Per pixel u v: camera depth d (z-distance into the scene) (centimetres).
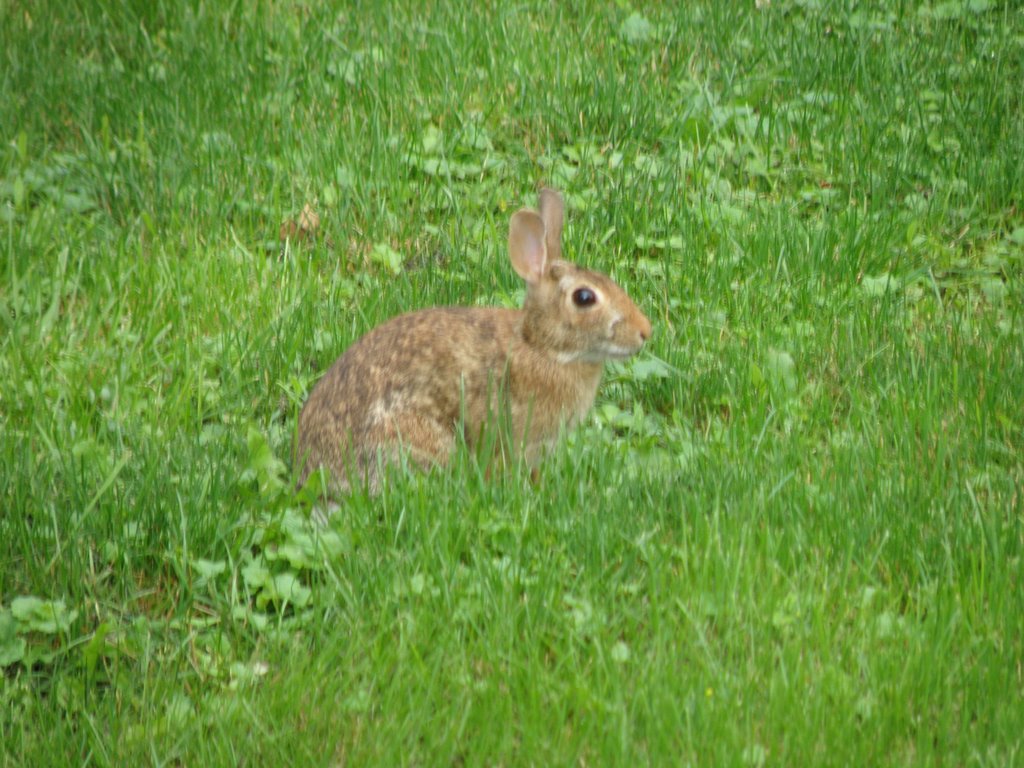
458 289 1273
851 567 935
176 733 815
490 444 1031
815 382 1173
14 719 820
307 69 1611
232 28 1689
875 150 1535
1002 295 1316
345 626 883
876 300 1285
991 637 870
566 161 1514
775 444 1055
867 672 845
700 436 1085
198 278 1255
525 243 1007
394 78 1595
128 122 1498
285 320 1211
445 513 945
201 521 957
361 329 1207
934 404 1105
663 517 970
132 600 920
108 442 1056
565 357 1008
